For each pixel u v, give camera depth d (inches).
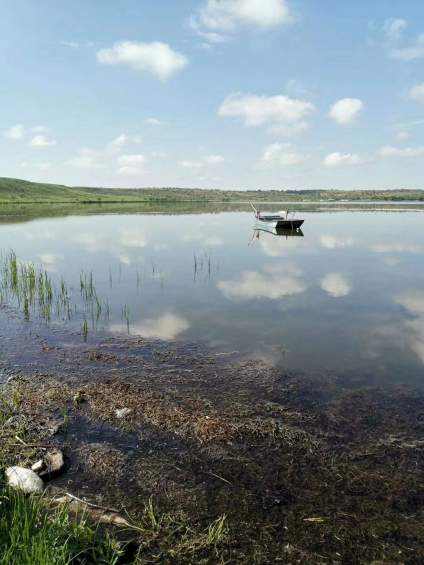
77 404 426.0
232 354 566.6
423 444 363.9
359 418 405.4
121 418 399.2
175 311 764.0
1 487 278.4
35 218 3061.0
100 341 614.2
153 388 463.2
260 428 382.6
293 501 296.7
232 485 311.6
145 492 303.9
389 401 439.5
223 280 1021.8
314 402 436.1
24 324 690.8
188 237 1943.9
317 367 525.3
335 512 287.4
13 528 225.6
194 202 7618.1
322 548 258.8
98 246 1614.2
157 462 336.8
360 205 5866.1
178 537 264.2
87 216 3321.9
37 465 321.1
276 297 864.9
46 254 1411.2
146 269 1160.8
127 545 253.0
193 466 332.5
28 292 898.1
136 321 706.8
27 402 427.2
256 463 336.8
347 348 587.8
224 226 2546.8
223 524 274.8
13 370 510.0
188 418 397.1
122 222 2773.1
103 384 470.0
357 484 314.3
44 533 230.4
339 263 1262.3
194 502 294.4
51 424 389.1
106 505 290.0
